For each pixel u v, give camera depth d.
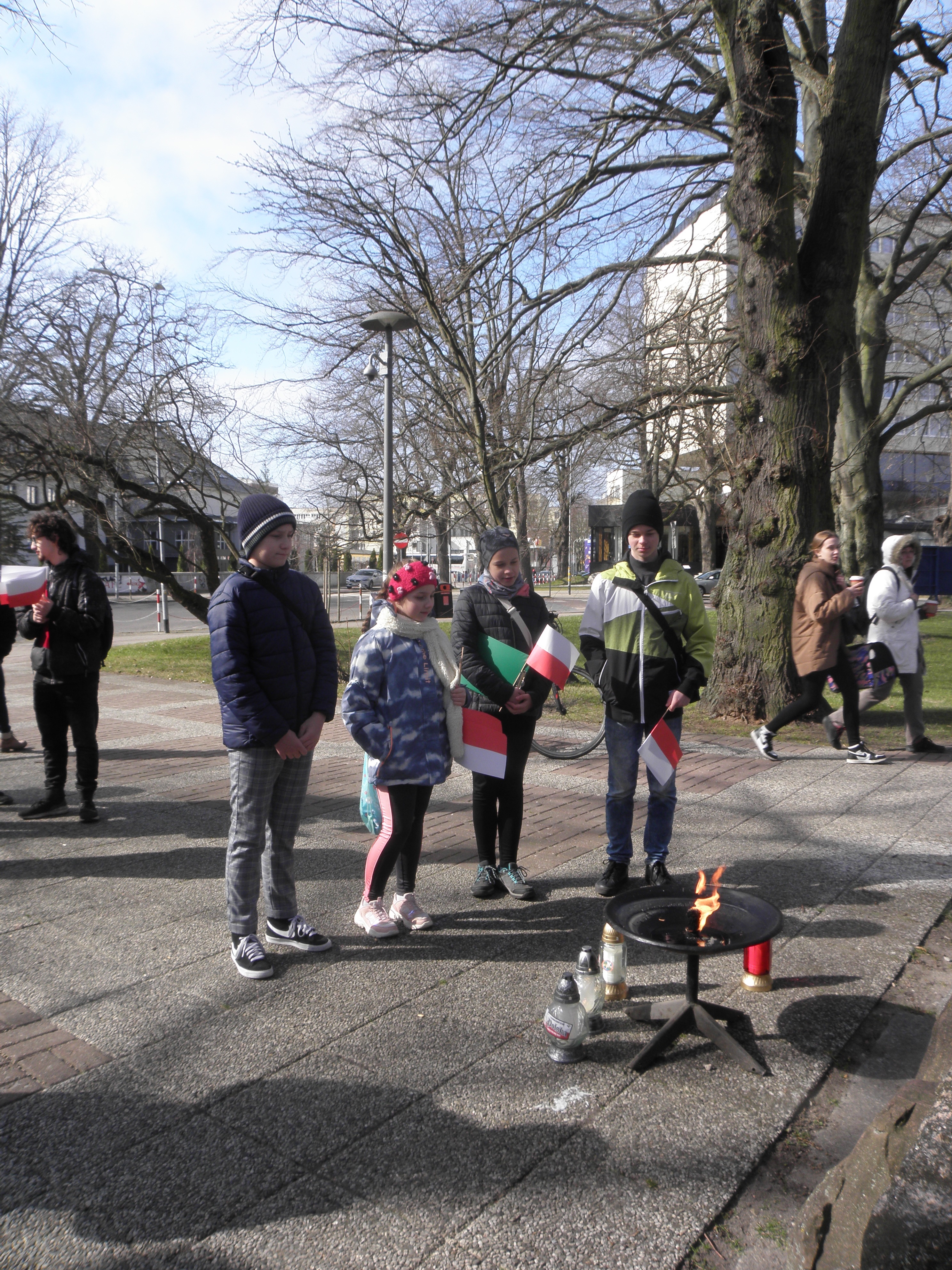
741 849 4.76
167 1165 2.26
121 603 36.09
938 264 16.52
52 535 5.15
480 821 4.14
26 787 6.32
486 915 3.96
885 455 36.16
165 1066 2.72
